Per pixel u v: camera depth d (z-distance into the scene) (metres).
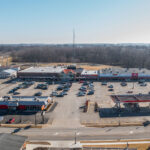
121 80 93.94
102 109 54.19
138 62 161.25
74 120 46.78
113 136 38.44
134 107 53.59
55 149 34.00
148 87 80.00
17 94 71.62
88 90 76.44
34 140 37.25
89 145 35.16
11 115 50.91
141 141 36.28
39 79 97.81
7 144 30.88
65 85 83.19
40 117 49.06
